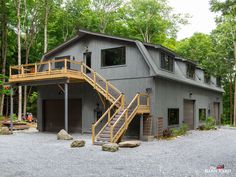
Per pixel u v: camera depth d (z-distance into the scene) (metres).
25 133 20.78
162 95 18.62
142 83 17.91
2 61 34.28
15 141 15.96
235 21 30.30
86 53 20.75
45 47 32.62
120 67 18.86
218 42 31.77
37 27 35.91
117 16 42.47
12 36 35.41
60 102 22.03
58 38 40.84
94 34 19.70
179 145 14.76
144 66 17.89
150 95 17.59
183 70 23.34
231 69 31.41
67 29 39.28
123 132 14.96
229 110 40.69
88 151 12.66
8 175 8.31
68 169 9.14
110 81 19.22
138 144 14.39
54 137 18.00
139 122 17.70
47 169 9.12
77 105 20.98
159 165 9.80
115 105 17.00
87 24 40.03
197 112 25.45
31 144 14.78
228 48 31.58
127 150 13.07
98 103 19.58
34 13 34.44
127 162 10.31
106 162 10.30
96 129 19.47
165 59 19.89
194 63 24.78
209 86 28.84
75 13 39.47
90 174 8.48
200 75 27.45
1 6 31.48
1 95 31.33
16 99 37.94
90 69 18.36
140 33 44.56
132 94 18.22
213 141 16.47
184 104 22.91
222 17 30.80
